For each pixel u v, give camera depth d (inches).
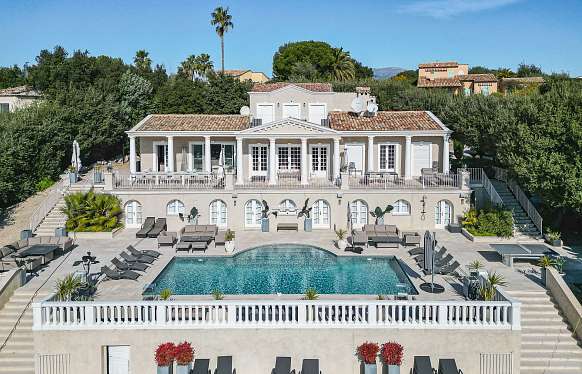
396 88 2662.4
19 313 899.4
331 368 786.2
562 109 1299.2
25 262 1074.7
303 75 3181.6
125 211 1488.7
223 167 1662.2
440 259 1091.9
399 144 1669.5
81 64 2468.0
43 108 1952.5
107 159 2367.1
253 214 1483.8
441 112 2052.2
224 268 1135.0
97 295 924.6
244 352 783.1
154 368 781.9
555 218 1429.6
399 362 752.3
